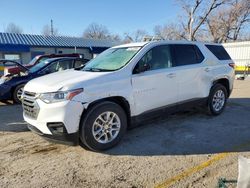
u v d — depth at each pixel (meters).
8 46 23.64
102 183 3.36
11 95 8.48
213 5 31.58
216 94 6.31
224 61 6.52
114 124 4.44
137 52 4.84
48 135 4.06
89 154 4.24
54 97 3.93
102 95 4.20
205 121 5.92
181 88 5.38
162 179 3.42
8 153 4.34
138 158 4.06
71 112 3.92
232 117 6.26
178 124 5.71
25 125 5.94
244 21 37.53
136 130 5.35
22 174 3.63
